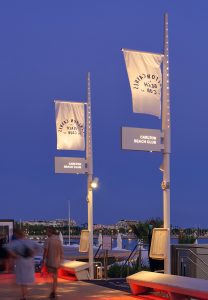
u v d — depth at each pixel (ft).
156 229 48.57
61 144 66.33
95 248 96.63
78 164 69.15
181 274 53.98
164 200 48.62
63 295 49.85
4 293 51.98
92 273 68.33
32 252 45.60
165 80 48.52
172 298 42.50
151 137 47.32
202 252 53.26
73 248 126.21
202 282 40.45
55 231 49.14
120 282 61.41
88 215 70.13
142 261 79.41
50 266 48.47
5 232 71.67
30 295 50.37
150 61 46.11
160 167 48.75
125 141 46.09
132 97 45.24
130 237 120.16
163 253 47.55
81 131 67.31
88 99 70.49
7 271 66.95
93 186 69.77
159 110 46.11
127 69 45.39
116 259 93.71
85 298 47.60
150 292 49.73
